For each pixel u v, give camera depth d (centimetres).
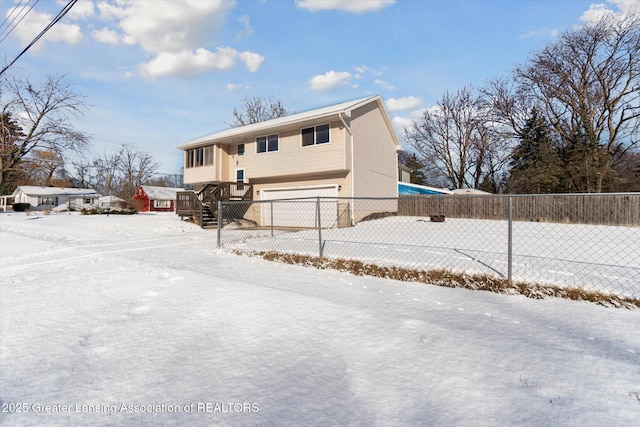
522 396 200
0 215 2434
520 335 295
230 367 243
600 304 380
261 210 1722
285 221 1633
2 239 1154
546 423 175
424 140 2986
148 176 5400
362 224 1447
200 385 219
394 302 397
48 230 1395
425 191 2342
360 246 807
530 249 750
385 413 185
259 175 1661
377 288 464
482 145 2627
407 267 554
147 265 609
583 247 777
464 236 1006
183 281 484
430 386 212
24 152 2461
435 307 379
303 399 200
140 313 364
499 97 2445
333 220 1482
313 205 1542
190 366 246
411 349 266
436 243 862
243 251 761
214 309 367
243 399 202
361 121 1559
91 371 241
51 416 188
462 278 482
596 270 518
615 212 1364
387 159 1842
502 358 249
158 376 232
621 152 2005
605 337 290
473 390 207
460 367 236
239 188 1800
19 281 528
